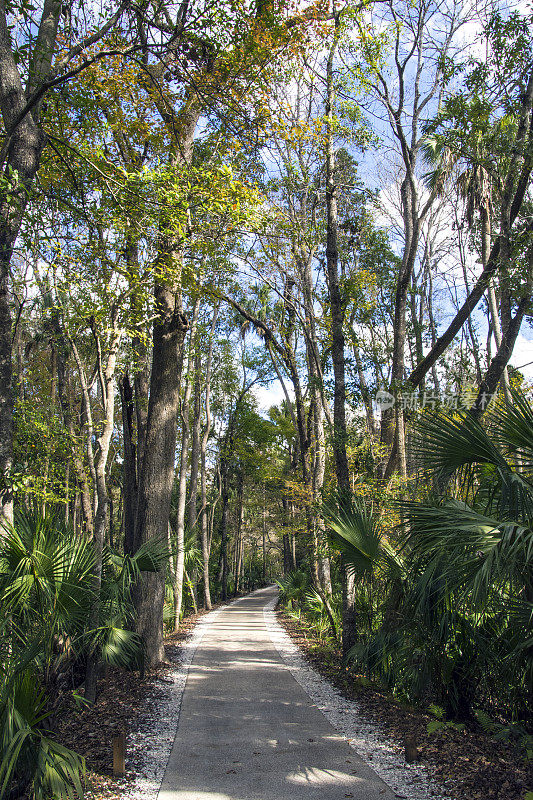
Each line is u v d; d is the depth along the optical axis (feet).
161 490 36.24
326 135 37.27
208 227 29.84
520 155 29.19
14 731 12.70
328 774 16.35
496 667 19.04
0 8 21.84
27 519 20.11
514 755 17.03
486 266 31.12
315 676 30.37
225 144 32.68
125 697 25.55
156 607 34.35
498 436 16.31
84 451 38.32
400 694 23.47
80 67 21.30
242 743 19.20
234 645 42.63
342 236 55.31
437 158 43.83
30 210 24.85
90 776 15.97
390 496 32.89
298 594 62.13
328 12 32.42
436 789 15.05
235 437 106.11
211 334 78.79
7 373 20.44
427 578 18.75
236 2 24.27
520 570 14.37
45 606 18.24
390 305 69.72
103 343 26.55
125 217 26.12
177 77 26.58
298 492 49.85
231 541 158.30
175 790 15.26
